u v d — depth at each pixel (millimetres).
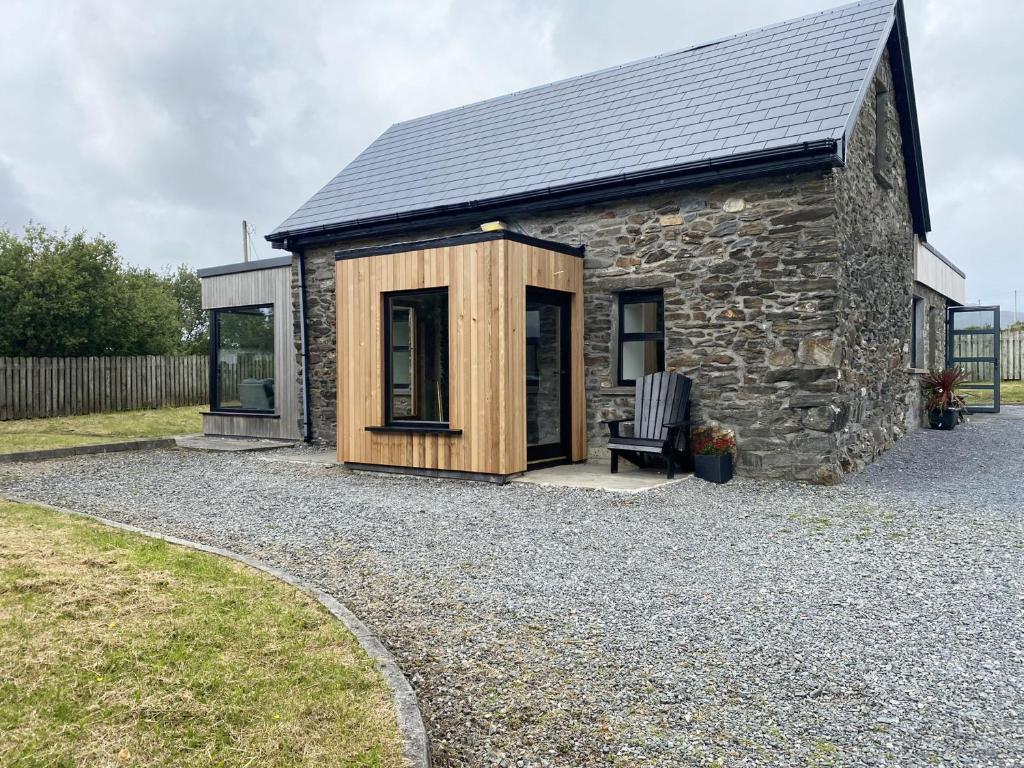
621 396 8250
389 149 12133
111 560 4023
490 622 3473
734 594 3850
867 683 2812
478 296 7172
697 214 7582
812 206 6914
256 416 11398
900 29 9156
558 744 2381
